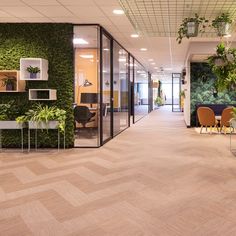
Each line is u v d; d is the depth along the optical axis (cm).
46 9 595
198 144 782
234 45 877
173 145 766
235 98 1216
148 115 1864
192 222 309
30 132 718
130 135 957
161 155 639
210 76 1220
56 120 666
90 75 1044
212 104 1211
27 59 679
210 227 297
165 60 1422
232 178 466
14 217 323
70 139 723
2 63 706
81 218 319
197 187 422
